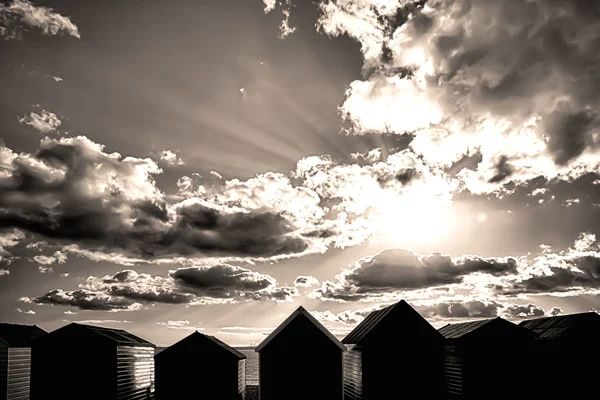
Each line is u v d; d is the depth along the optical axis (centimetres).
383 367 4256
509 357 4144
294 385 3981
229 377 4472
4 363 4322
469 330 4350
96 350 4097
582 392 4250
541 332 4728
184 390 4438
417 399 4209
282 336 4056
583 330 4359
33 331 5278
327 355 4028
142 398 4891
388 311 4412
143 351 4984
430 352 4297
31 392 4022
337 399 3969
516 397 4081
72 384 4047
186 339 4525
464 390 4081
